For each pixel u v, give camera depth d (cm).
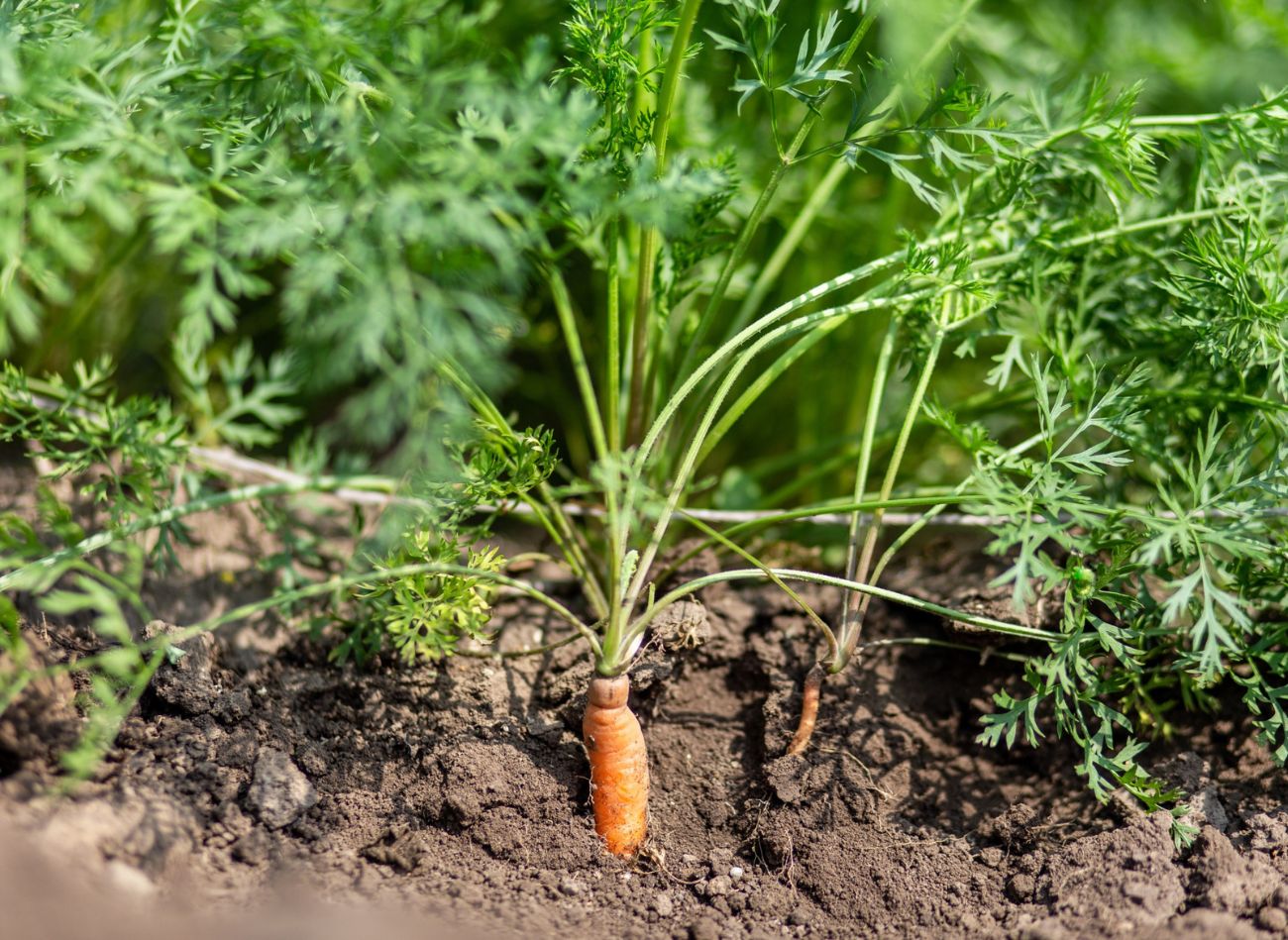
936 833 108
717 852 107
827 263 131
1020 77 127
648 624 109
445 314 98
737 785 110
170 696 105
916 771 110
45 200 101
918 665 113
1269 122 108
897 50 106
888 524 121
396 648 111
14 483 116
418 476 107
